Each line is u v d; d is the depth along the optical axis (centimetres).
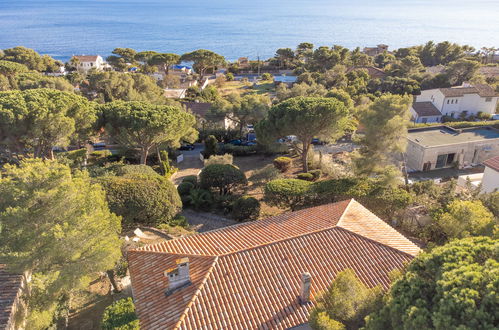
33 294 1398
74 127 3098
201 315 1309
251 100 4872
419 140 4388
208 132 5012
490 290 813
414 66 9050
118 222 1545
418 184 2909
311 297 1416
